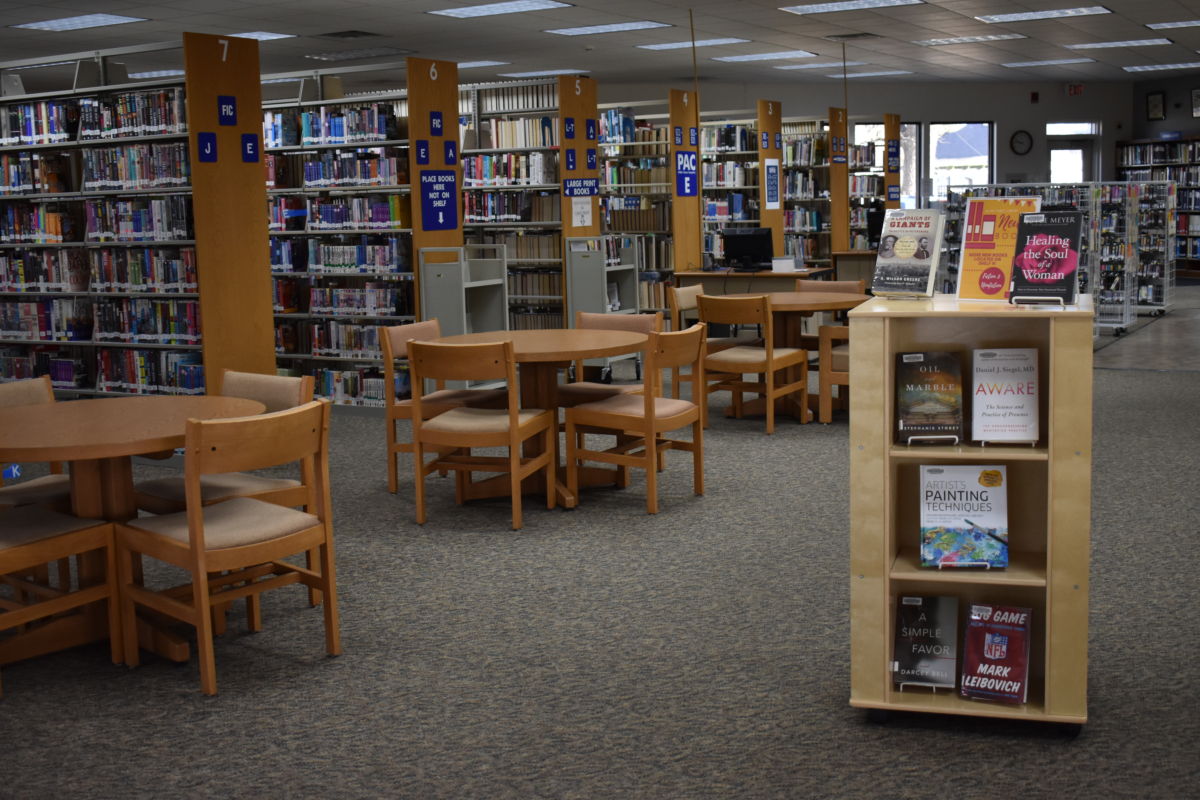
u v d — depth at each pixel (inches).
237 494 150.1
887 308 114.0
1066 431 108.0
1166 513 193.0
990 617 116.5
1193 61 673.6
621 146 456.8
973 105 778.2
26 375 304.7
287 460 129.6
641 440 223.8
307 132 326.0
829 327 283.6
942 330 119.9
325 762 110.8
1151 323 504.1
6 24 431.2
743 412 299.7
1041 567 115.0
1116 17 490.0
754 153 484.4
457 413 204.1
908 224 123.4
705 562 173.3
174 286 270.8
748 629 144.3
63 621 140.3
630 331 243.0
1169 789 101.0
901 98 764.0
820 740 112.7
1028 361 113.5
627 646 139.7
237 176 260.4
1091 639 137.3
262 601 161.2
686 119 419.5
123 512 139.9
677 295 296.2
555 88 397.7
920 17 480.1
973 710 112.8
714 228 481.1
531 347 204.7
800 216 517.7
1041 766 106.0
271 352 271.6
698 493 216.1
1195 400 305.7
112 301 287.3
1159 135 786.2
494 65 597.3
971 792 101.4
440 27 471.5
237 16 433.7
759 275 399.2
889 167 579.8
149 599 133.4
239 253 262.2
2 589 169.8
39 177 287.3
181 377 273.0
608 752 111.5
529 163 370.6
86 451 123.0
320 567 139.3
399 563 177.2
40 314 296.4
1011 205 118.8
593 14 450.9
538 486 220.4
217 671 134.8
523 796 103.2
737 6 443.2
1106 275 465.1
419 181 307.9
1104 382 341.4
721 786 104.0
